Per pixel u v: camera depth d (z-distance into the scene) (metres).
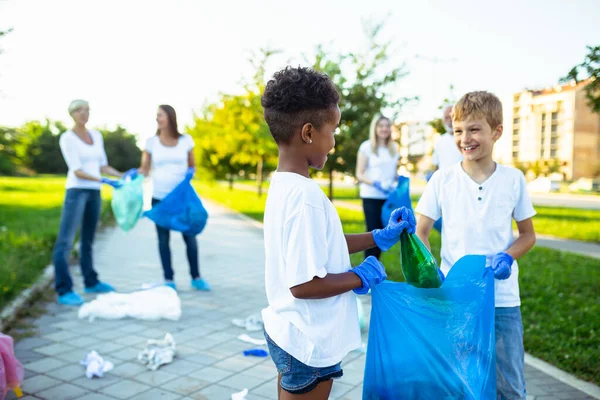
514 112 83.31
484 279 1.98
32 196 23.81
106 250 9.01
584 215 18.77
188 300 5.49
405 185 5.65
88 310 4.72
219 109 23.56
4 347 2.85
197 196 5.75
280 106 1.67
